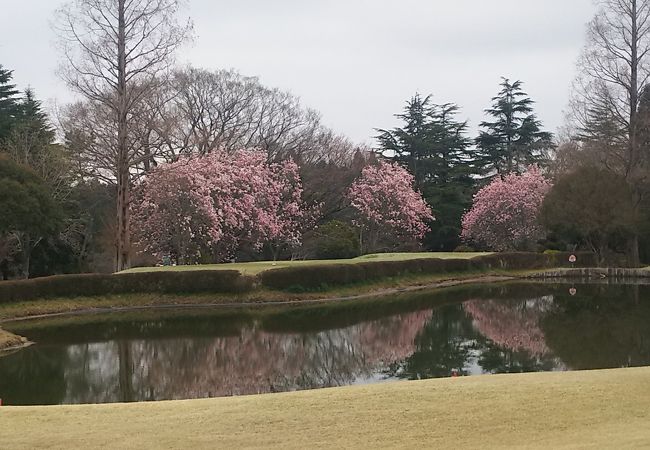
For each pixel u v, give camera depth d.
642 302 24.44
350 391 8.49
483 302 25.28
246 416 7.44
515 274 35.72
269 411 7.61
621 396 7.63
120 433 6.93
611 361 13.95
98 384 12.71
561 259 37.69
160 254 33.09
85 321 21.05
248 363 14.60
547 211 37.50
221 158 35.09
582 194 36.03
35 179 30.05
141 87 28.52
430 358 14.81
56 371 13.91
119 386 12.52
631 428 6.46
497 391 8.09
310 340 17.45
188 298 24.80
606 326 18.91
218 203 32.41
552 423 6.81
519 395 7.85
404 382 9.27
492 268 35.78
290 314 22.39
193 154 35.91
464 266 34.50
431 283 31.81
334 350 16.02
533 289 29.91
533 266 36.91
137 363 14.66
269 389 12.12
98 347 16.66
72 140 33.34
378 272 29.61
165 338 17.92
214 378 13.16
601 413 7.05
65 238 34.50
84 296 23.73
